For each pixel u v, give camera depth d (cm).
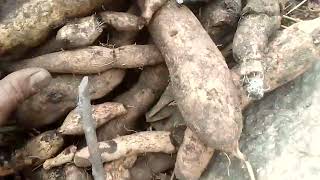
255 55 41
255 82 40
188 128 42
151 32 45
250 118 45
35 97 44
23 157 44
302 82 45
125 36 46
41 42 46
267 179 42
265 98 46
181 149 42
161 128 46
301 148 42
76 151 42
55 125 47
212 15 46
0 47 44
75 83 45
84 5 44
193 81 40
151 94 47
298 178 41
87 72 44
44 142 43
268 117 44
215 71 41
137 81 47
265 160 42
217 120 39
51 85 44
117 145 43
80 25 43
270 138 43
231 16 45
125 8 48
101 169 39
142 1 44
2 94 42
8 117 44
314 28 44
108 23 44
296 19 48
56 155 44
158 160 45
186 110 40
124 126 46
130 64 44
